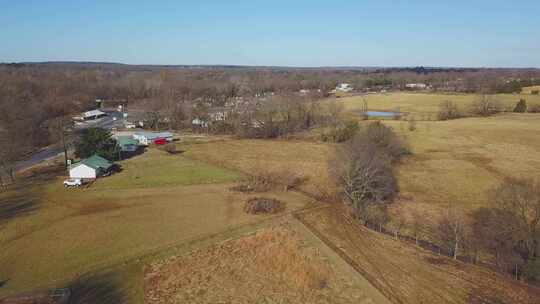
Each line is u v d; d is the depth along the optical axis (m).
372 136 66.00
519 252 34.66
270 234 40.38
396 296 29.25
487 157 67.31
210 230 41.78
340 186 56.22
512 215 35.09
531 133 82.25
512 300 28.88
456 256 36.56
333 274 32.53
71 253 36.75
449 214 45.78
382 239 39.88
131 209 48.34
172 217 45.59
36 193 54.47
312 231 41.28
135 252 36.91
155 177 61.78
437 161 66.62
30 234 41.12
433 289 30.28
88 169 60.12
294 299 29.38
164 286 31.34
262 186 57.41
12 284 31.44
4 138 76.75
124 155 77.94
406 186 55.88
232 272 33.44
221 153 79.69
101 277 32.62
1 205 49.84
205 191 55.25
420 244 39.62
